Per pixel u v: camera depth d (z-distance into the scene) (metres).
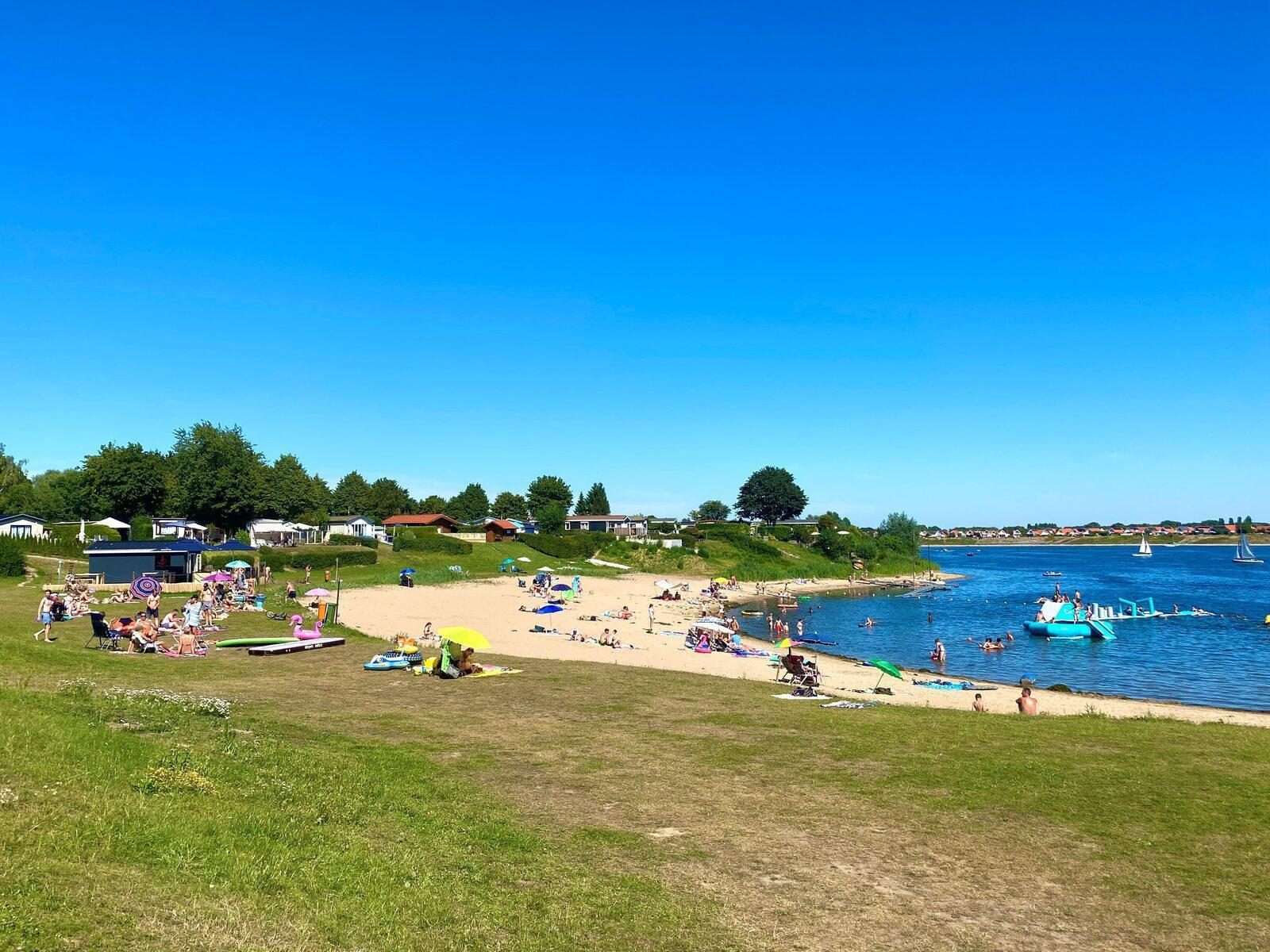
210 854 10.30
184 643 32.00
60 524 85.94
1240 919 11.13
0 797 10.46
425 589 72.19
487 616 58.22
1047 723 24.03
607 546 129.75
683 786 16.31
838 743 20.33
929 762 18.55
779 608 85.75
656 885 11.51
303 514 124.62
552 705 24.41
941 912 11.10
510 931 9.77
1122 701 37.53
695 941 9.94
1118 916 11.14
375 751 17.34
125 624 32.19
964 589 114.69
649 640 54.25
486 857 12.05
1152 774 17.77
